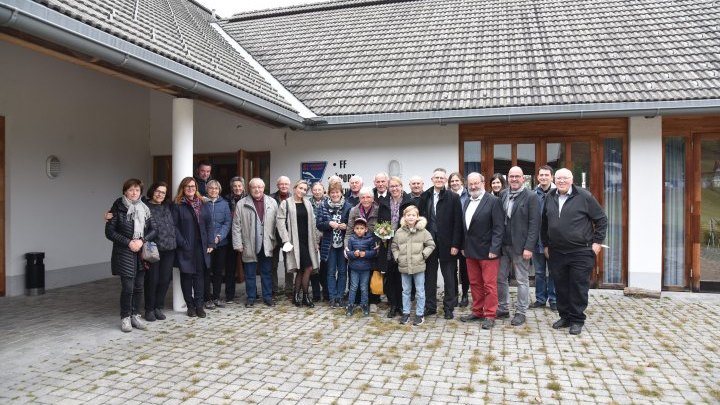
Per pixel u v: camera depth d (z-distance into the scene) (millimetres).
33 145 8133
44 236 8336
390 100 8758
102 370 4664
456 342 5473
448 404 3949
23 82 7965
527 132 8375
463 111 7969
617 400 4008
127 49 5180
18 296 7816
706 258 7906
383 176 6734
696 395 4086
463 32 11102
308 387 4293
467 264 6340
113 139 9758
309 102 9188
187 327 6098
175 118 6840
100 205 9492
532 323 6242
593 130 8164
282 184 7145
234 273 7457
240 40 12617
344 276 7223
